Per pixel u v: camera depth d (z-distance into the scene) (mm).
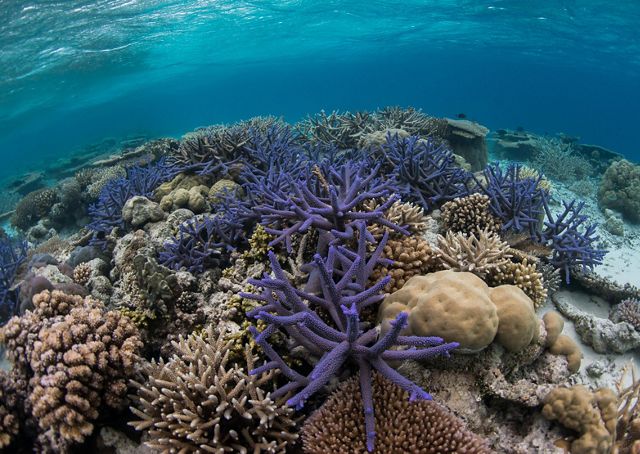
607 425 647
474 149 2355
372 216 845
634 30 4547
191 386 625
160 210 1320
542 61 9367
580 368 914
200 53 6512
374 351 583
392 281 827
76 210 2498
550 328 778
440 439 549
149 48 5457
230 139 1499
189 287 914
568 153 3182
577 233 1143
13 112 7426
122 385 706
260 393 627
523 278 871
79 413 667
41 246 1897
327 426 588
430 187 1268
